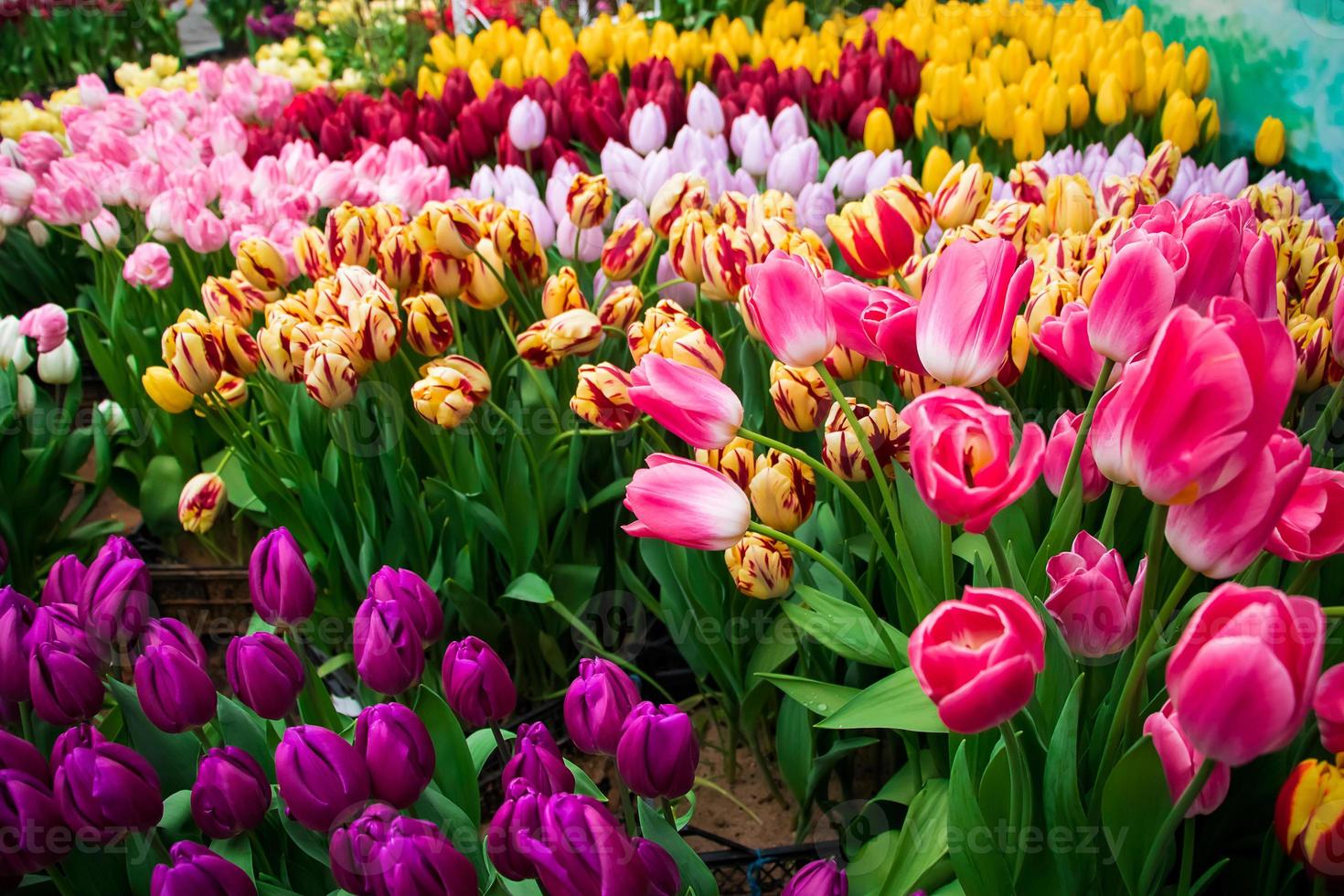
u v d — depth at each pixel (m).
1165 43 3.57
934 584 1.21
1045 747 0.91
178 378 1.58
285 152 2.49
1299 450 0.70
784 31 4.19
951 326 0.83
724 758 1.74
